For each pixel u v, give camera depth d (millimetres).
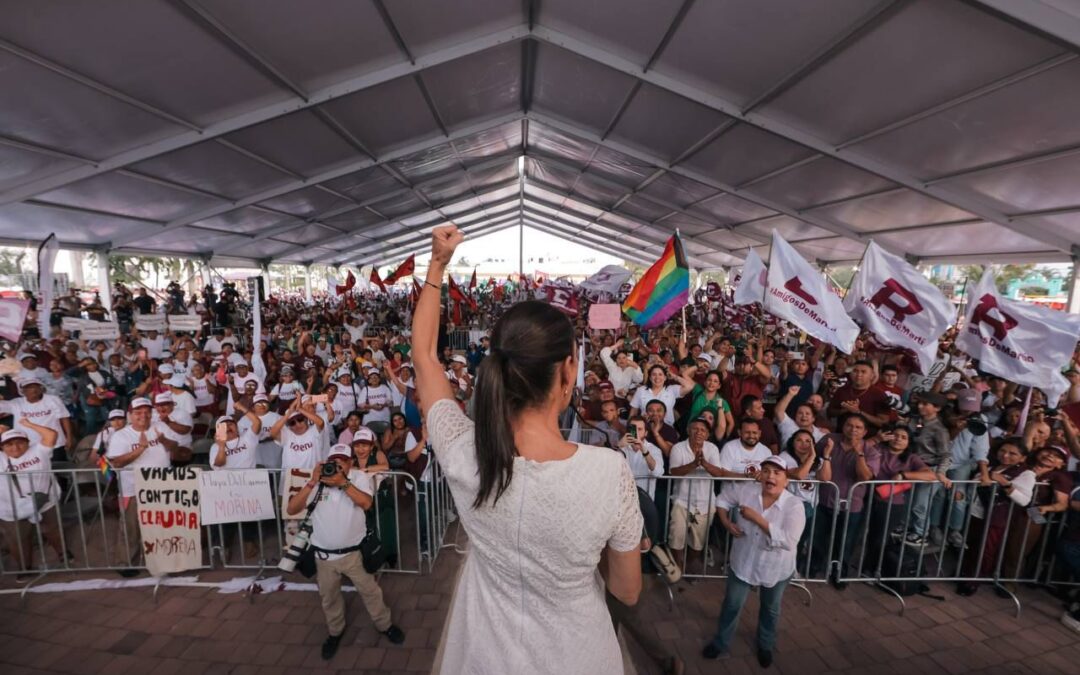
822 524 4863
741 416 6176
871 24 6219
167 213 13977
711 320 19094
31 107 7324
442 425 978
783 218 15875
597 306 7469
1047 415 5977
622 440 4930
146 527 4574
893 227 13359
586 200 25438
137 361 9117
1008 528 4695
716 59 8312
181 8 6309
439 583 4805
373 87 9906
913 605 4523
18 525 4613
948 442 5016
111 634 4074
